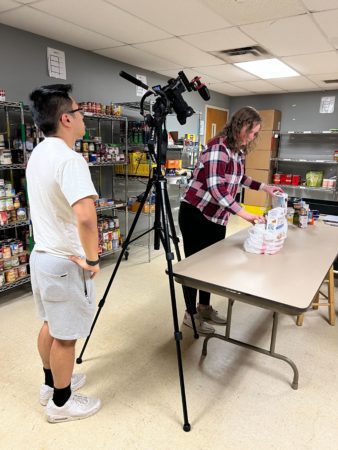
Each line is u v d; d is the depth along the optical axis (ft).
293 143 20.22
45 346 5.10
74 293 4.46
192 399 5.71
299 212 8.47
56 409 5.05
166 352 7.02
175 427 5.14
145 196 6.09
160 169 5.77
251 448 4.82
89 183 4.08
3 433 4.97
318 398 5.82
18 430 5.03
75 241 4.39
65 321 4.51
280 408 5.57
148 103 12.09
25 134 8.82
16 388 5.88
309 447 4.86
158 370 6.45
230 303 6.61
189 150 15.98
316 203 10.59
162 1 7.64
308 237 7.40
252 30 9.46
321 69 13.83
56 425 5.13
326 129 19.02
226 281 4.82
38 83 10.14
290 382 6.19
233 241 6.93
